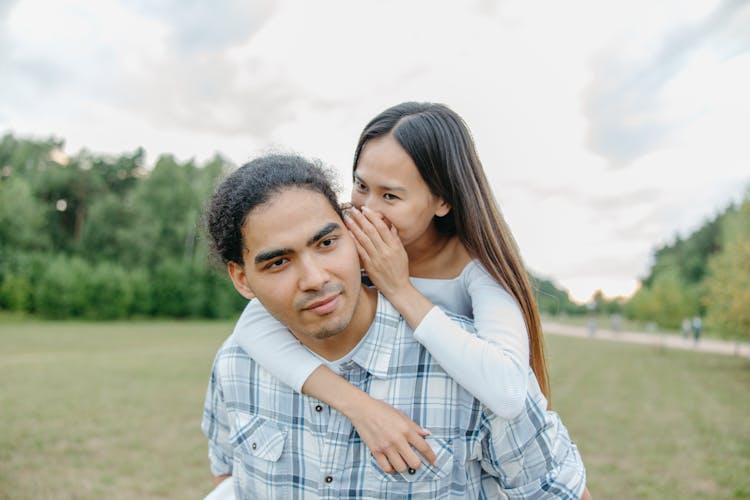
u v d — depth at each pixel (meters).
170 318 47.34
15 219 48.66
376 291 1.49
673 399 11.71
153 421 8.49
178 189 56.31
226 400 1.52
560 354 22.97
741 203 20.31
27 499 5.28
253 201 1.21
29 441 7.24
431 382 1.35
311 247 1.21
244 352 1.53
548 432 1.38
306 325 1.24
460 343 1.32
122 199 60.31
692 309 32.47
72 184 59.34
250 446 1.43
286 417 1.41
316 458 1.37
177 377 12.99
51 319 41.75
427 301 1.41
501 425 1.32
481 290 1.72
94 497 5.38
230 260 1.33
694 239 69.62
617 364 19.42
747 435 8.30
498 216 1.78
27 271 42.41
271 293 1.23
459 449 1.32
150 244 53.00
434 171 1.71
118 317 44.19
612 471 6.48
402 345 1.39
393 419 1.29
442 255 1.91
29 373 13.21
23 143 63.41
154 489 5.65
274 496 1.39
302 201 1.21
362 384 1.39
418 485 1.29
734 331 19.75
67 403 9.70
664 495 5.70
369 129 1.80
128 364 15.35
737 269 19.48
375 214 1.50
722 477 6.28
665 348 28.45
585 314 91.88
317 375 1.38
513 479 1.36
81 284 42.62
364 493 1.31
